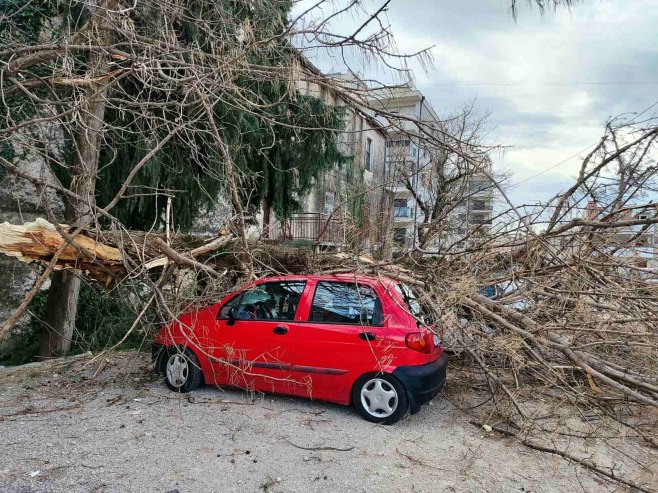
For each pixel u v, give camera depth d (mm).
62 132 7602
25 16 7016
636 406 5207
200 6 6383
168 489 3299
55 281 8570
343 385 4809
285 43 5695
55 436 4180
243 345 5176
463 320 5230
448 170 9516
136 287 6238
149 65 5316
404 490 3395
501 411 4918
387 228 8656
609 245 5535
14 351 9188
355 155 11375
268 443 4125
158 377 6188
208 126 6312
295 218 14281
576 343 4996
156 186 7648
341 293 5047
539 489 3480
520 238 5914
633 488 3531
